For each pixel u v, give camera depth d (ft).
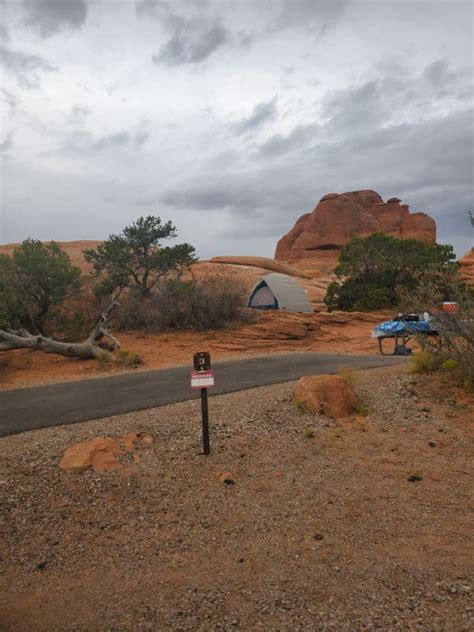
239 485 16.53
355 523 14.15
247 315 66.39
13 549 13.24
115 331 63.26
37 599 11.32
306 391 23.99
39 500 15.46
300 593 11.01
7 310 52.34
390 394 26.35
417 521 14.19
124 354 46.37
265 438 20.24
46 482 16.44
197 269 133.69
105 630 10.11
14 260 55.88
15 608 11.01
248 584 11.49
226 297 65.72
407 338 47.52
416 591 10.90
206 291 66.59
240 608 10.59
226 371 37.17
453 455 18.94
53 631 10.19
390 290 107.65
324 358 44.14
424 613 10.08
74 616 10.66
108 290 68.08
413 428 21.74
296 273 195.42
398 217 409.49
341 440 20.34
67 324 56.59
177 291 66.80
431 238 398.42
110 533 13.96
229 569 12.16
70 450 18.33
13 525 14.23
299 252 406.21
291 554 12.67
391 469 17.74
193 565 12.41
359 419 22.86
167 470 17.48
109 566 12.50
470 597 10.55
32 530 14.06
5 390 34.86
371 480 16.90
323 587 11.20
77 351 48.03
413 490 16.14
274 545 13.14
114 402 27.12
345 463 18.25
